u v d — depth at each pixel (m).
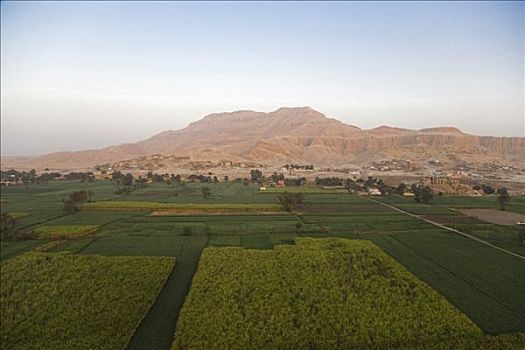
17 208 119.44
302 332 38.88
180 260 65.88
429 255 57.59
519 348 33.12
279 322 40.75
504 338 34.19
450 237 62.25
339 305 43.22
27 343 39.22
